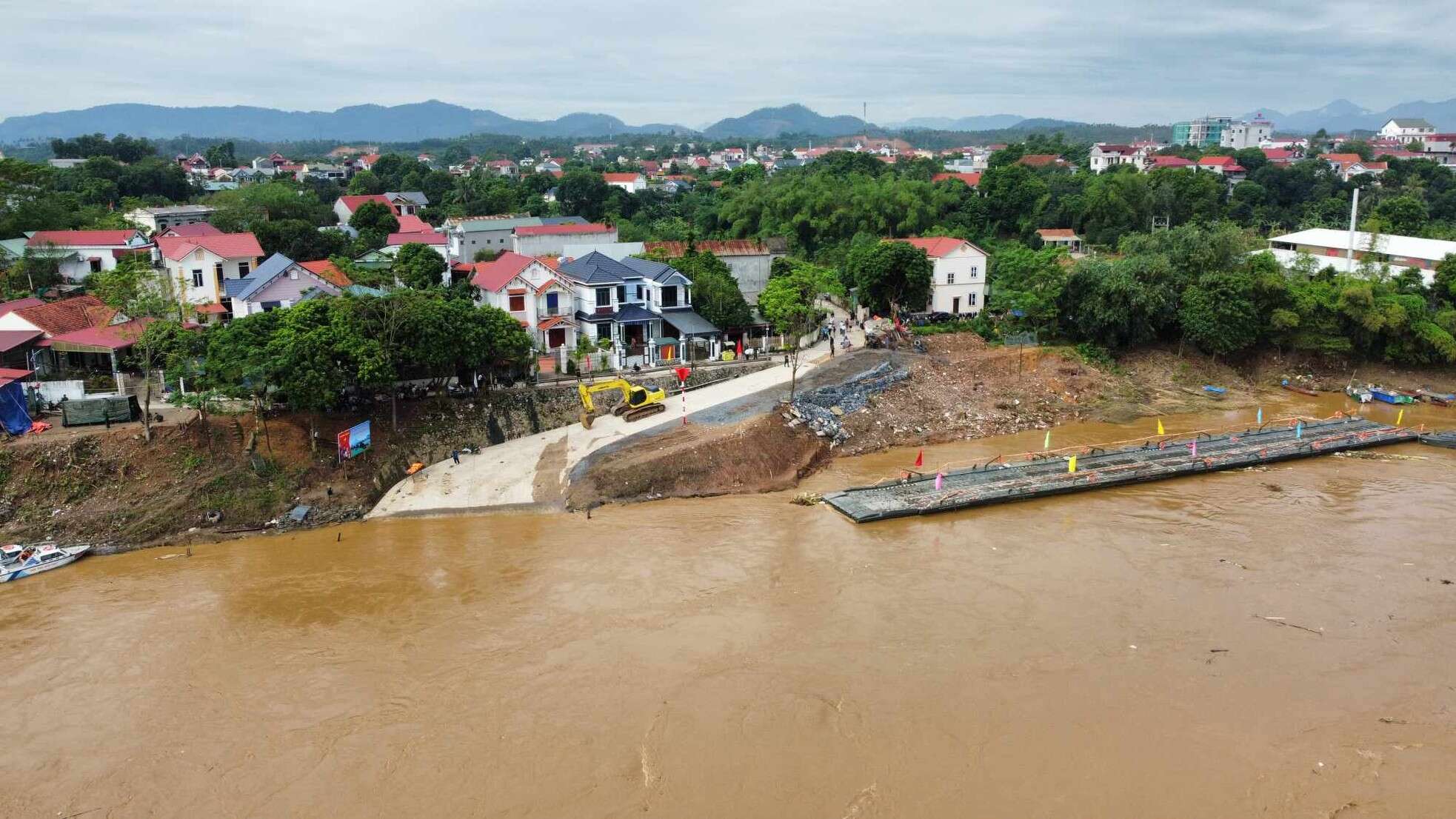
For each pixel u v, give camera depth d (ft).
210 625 118.52
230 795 86.74
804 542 142.82
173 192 433.48
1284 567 133.90
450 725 96.37
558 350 219.41
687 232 400.88
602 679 104.12
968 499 156.76
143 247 252.62
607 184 515.09
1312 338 249.34
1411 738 95.30
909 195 386.11
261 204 355.97
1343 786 88.02
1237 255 260.42
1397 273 280.10
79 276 244.22
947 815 82.94
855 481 171.53
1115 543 142.72
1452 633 115.75
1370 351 251.80
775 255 327.47
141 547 145.18
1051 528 148.77
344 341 164.04
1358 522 151.23
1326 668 107.96
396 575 133.08
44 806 85.66
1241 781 88.43
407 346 173.68
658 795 85.35
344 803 85.30
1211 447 188.24
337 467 164.55
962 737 94.12
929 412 207.62
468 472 171.63
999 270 271.49
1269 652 111.04
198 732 96.27
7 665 109.19
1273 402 232.32
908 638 112.98
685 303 240.32
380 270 262.26
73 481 151.94
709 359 229.66
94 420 162.61
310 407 165.07
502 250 332.19
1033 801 85.10
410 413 179.22
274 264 224.94
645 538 144.87
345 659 109.70
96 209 319.47
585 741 93.25
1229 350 245.65
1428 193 459.32
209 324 205.87
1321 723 97.55
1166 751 92.68
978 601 123.24
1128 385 234.79
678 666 106.73
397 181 552.00
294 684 104.53
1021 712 98.43
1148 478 171.22
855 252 317.42
